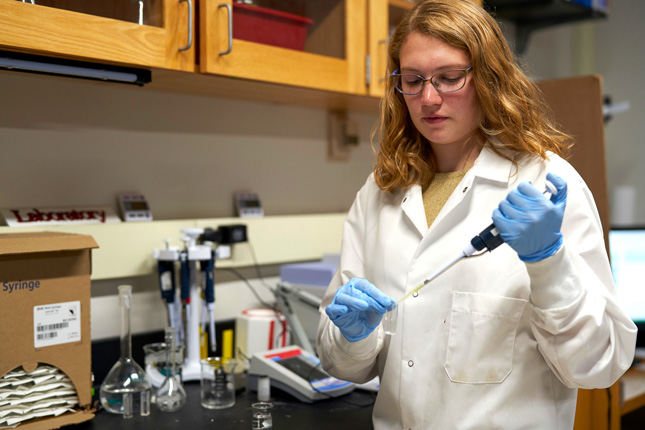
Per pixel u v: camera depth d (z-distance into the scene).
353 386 1.66
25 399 1.32
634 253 2.51
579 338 0.99
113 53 1.34
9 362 1.29
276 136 2.19
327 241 2.26
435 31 1.14
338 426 1.41
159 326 1.86
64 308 1.37
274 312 1.98
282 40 1.69
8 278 1.29
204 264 1.77
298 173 2.26
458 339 1.14
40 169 1.65
